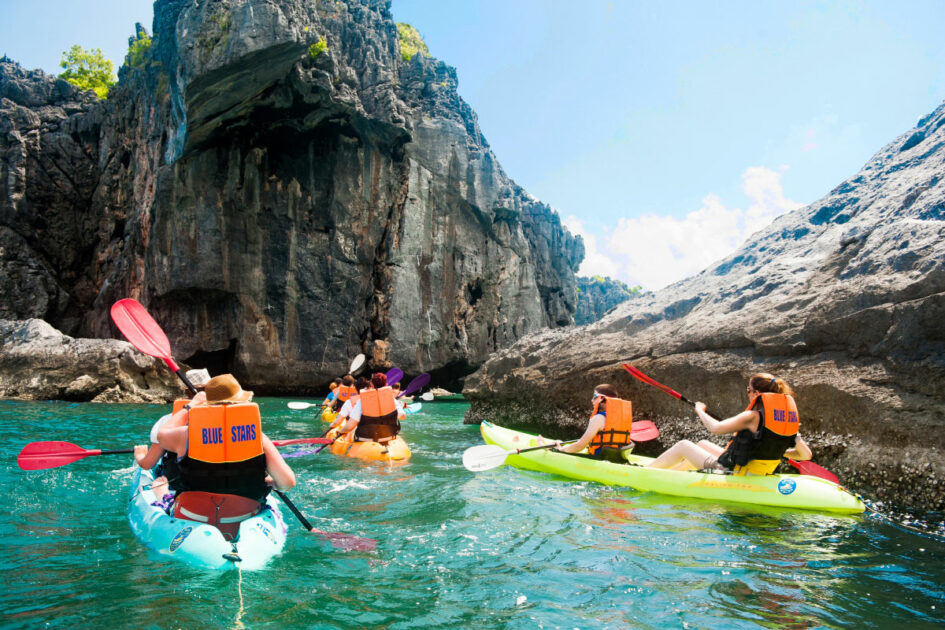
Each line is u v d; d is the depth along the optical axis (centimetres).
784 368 607
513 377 1077
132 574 287
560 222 2928
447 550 344
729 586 288
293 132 1967
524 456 643
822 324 588
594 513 434
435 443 874
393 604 263
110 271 2125
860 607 264
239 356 1925
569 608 261
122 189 2161
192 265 1841
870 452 500
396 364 2114
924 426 465
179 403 392
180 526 316
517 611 257
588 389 883
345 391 1048
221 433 318
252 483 328
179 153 1736
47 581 277
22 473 534
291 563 313
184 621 237
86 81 2670
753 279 778
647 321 904
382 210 2141
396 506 454
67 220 2167
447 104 2350
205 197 1859
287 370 1978
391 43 2289
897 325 519
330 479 557
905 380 498
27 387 1314
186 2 1617
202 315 1923
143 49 2158
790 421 466
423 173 2231
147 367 1383
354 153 2081
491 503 464
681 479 496
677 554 339
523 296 2548
